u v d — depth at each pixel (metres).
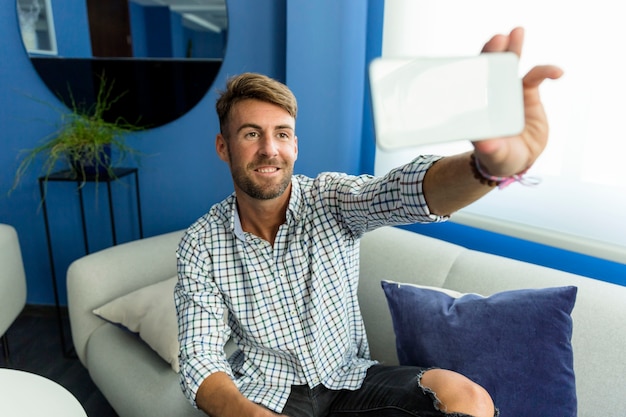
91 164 1.91
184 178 2.14
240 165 0.96
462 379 0.95
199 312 1.02
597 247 1.37
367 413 1.02
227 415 0.86
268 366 1.07
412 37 1.66
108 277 1.61
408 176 0.72
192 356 0.96
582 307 1.12
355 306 1.14
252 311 1.04
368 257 1.48
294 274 1.02
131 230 2.24
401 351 1.16
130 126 2.08
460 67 0.43
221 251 1.04
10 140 2.14
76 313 1.58
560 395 0.98
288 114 0.97
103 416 1.62
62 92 2.06
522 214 1.54
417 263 1.40
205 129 2.06
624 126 1.29
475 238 1.66
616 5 1.24
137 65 2.01
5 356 1.93
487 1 1.46
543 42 1.38
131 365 1.38
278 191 0.97
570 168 1.41
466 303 1.12
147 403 1.24
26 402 1.08
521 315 1.05
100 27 1.99
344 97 1.79
